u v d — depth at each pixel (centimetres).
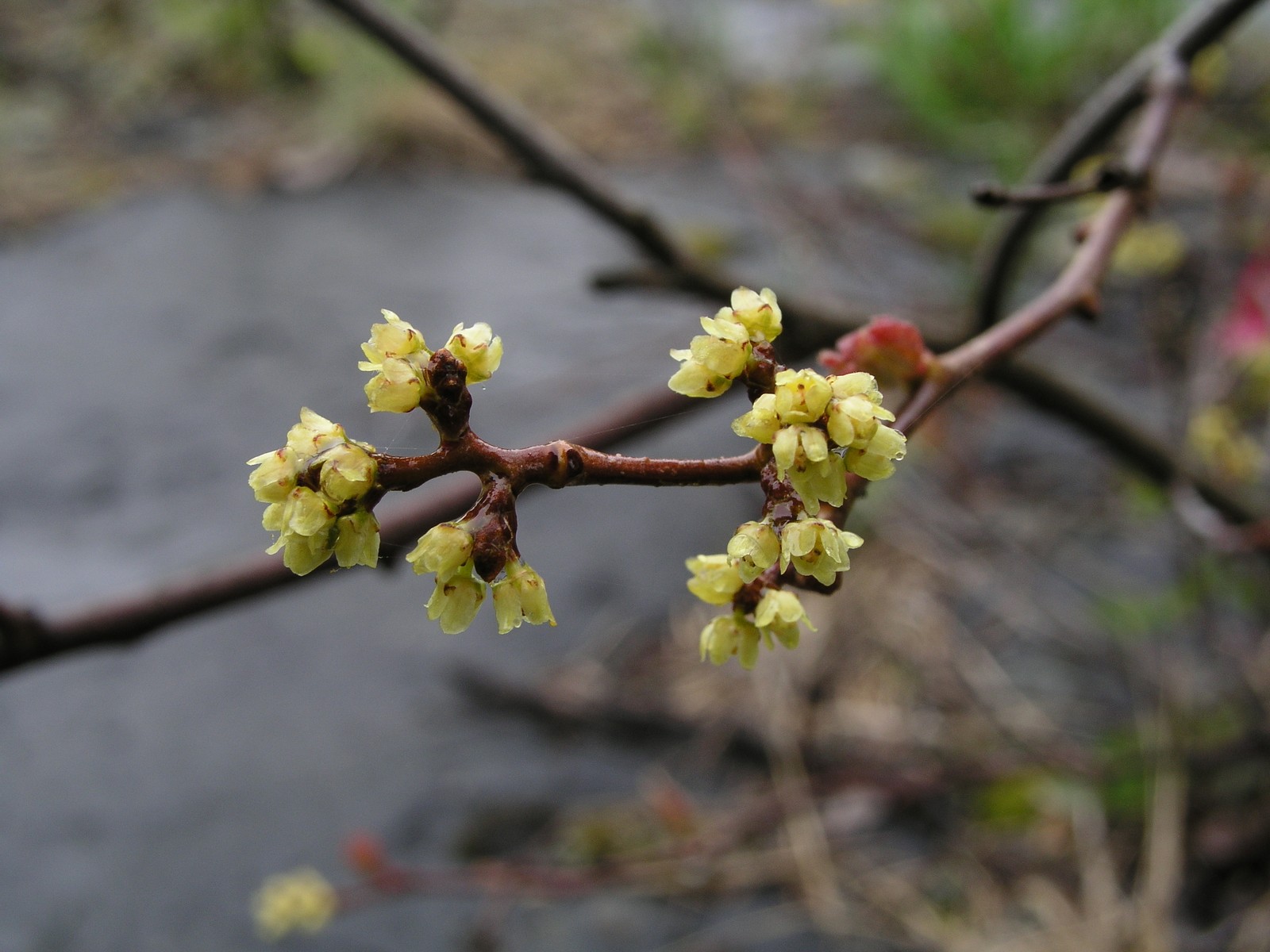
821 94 52
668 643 26
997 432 33
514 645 26
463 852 21
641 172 44
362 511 8
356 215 41
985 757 23
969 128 43
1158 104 14
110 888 20
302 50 48
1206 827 21
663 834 22
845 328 17
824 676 25
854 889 21
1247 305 24
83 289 36
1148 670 24
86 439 30
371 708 24
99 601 12
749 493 30
